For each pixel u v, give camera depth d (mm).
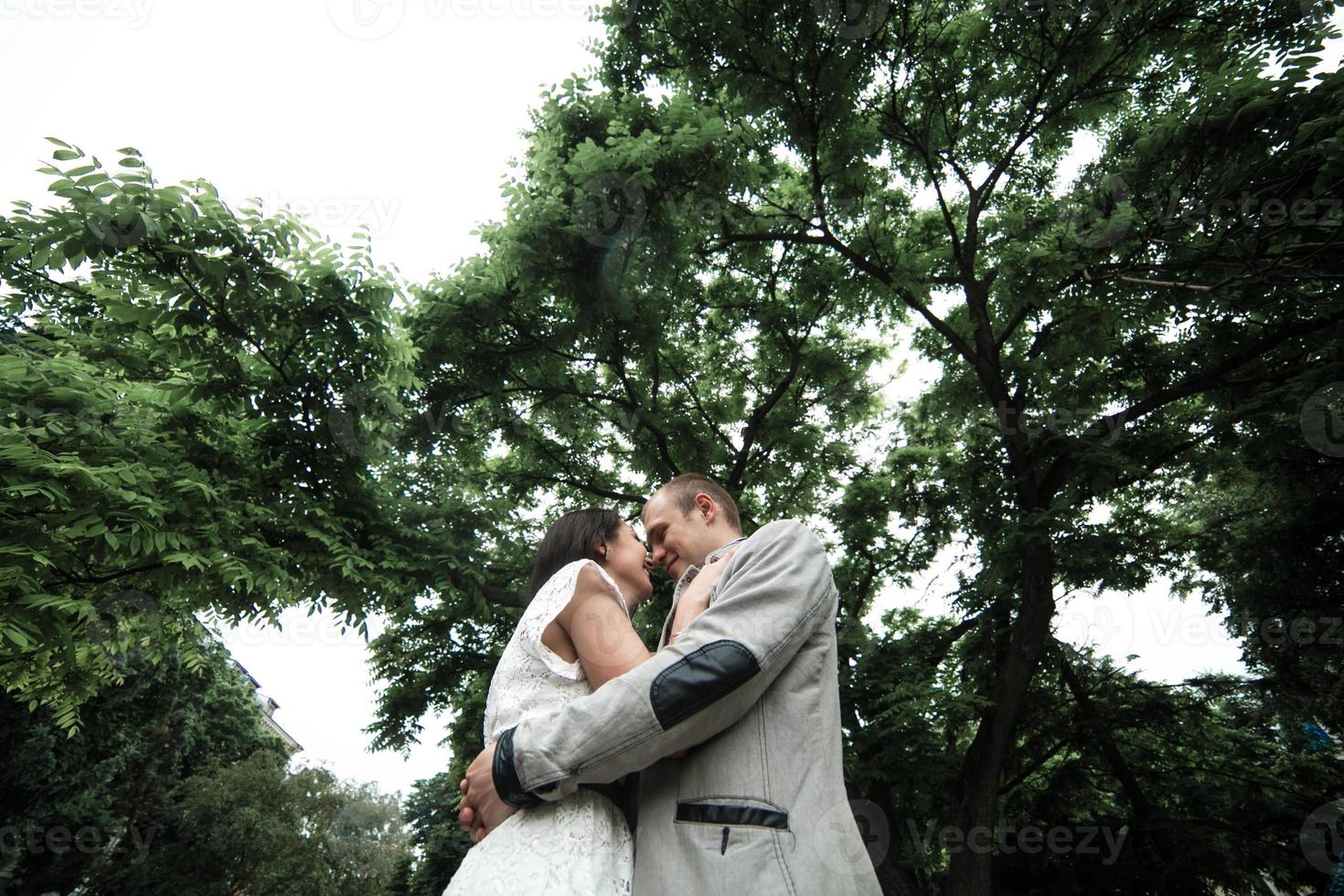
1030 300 9453
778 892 914
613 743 992
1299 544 11164
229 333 6695
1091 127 10695
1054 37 9734
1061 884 10391
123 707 22422
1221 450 11023
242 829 25312
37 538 4660
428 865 26062
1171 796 11609
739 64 9898
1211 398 10547
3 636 4414
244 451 7367
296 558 6785
